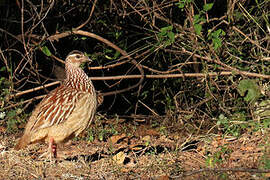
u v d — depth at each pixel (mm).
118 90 14992
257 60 12484
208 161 9383
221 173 8492
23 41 12773
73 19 13977
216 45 11641
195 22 11789
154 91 14562
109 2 13422
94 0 13133
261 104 11852
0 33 14031
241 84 11719
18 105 14039
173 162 9898
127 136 13070
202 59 12594
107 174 9422
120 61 14562
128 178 9078
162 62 14367
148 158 10328
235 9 13242
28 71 14984
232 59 12891
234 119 12172
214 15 13594
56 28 13148
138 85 13859
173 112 13875
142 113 15766
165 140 12555
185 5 12250
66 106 10352
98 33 14211
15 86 15102
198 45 12539
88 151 11344
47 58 14461
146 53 13859
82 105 10523
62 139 10516
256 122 11492
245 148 10328
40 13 12602
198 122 13477
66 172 9586
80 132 10742
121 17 13523
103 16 13680
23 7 12641
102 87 15805
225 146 10539
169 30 11883
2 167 9914
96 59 14234
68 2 13680
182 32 12469
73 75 10859
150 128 14250
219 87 13289
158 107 15523
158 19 13656
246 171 8148
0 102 14086
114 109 16109
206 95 13023
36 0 13812
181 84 14062
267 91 12016
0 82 14125
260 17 12531
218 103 13016
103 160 10156
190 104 14055
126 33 14164
